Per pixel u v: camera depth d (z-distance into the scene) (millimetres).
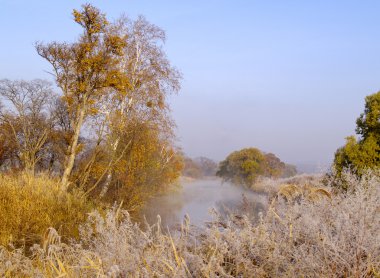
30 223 9484
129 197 20156
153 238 2666
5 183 12570
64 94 19031
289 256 2354
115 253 2502
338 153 17797
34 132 25172
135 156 21703
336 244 2264
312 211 2785
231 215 2904
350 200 2809
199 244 2656
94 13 17531
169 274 2293
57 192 13812
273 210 2715
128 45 22078
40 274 2744
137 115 21969
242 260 2322
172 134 22953
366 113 19281
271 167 47062
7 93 24375
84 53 18016
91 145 22375
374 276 2066
